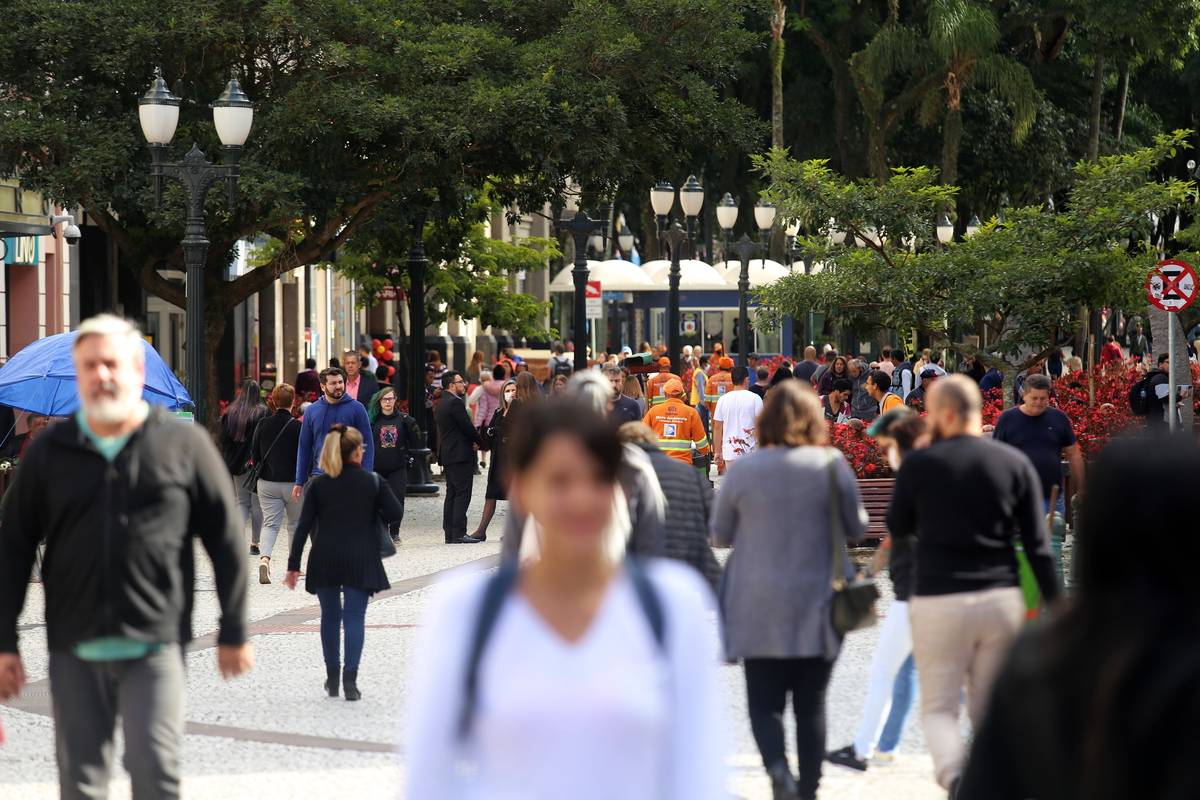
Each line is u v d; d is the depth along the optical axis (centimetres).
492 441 4434
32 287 6744
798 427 1639
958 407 1602
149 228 5419
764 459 1634
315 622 3064
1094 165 4791
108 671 1319
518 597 739
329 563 2314
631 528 1612
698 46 5491
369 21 5144
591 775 720
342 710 2250
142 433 1332
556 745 719
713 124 5575
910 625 1644
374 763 1922
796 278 4809
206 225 5238
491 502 4409
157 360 3738
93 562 1303
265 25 5053
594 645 729
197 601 3319
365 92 5081
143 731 1312
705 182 11994
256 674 2531
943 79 9956
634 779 725
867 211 4734
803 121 11312
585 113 5194
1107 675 631
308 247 5638
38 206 6078
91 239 7488
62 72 5106
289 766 1911
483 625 732
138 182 5031
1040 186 11225
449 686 726
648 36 5431
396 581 3619
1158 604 640
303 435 3653
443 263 8181
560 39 5344
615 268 10606
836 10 10550
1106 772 625
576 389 1752
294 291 10656
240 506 4172
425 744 724
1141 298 4700
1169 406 4850
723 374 6469
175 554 1330
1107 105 11806
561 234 13112
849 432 3903
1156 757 620
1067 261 4544
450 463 4372
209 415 5609
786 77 11425
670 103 5603
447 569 3822
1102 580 656
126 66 5003
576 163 5266
